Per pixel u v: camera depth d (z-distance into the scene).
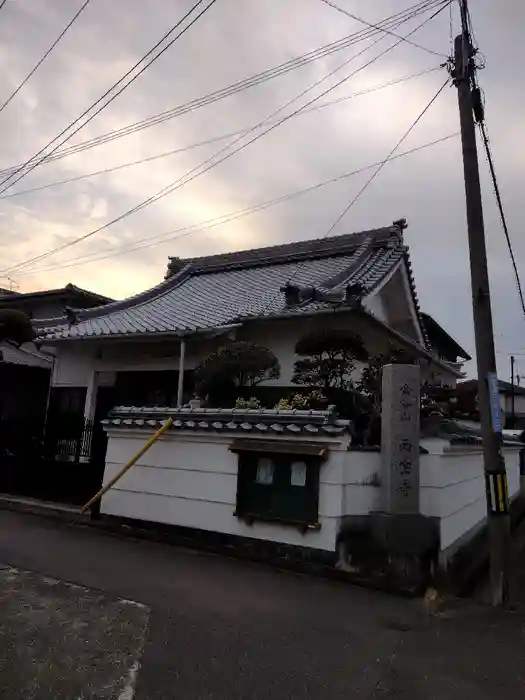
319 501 7.62
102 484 10.16
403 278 16.02
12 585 6.23
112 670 4.29
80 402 15.74
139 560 7.71
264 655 4.73
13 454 12.84
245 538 8.16
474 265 7.68
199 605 5.93
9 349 17.09
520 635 5.71
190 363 14.02
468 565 8.66
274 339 13.33
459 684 4.44
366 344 13.33
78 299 20.41
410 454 7.62
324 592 6.75
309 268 17.36
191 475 8.93
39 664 4.30
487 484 7.29
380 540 7.25
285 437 8.01
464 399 18.89
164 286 19.00
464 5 8.12
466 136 7.91
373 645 5.16
